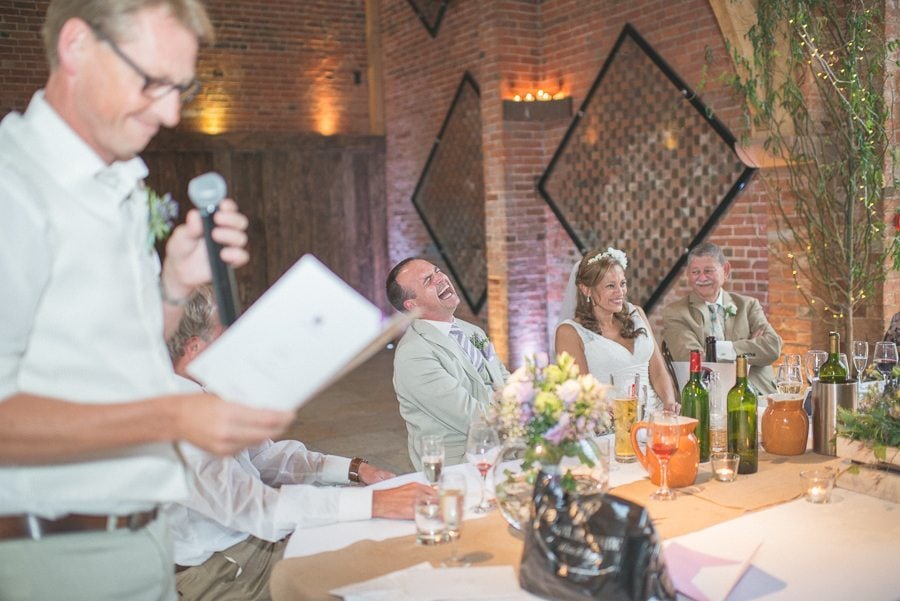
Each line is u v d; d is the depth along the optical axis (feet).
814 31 14.62
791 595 4.55
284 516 6.00
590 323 10.68
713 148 17.85
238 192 28.14
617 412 7.29
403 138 29.35
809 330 15.98
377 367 25.81
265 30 28.71
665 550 5.09
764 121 15.55
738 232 17.51
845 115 14.80
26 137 3.47
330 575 4.96
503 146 22.16
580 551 4.33
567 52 21.63
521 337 22.88
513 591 4.56
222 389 3.14
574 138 21.62
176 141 26.81
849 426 6.44
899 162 14.48
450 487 5.18
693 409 7.25
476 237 25.70
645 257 19.94
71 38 3.32
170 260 4.01
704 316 12.62
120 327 3.60
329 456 7.83
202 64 27.73
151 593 4.00
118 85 3.36
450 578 4.74
